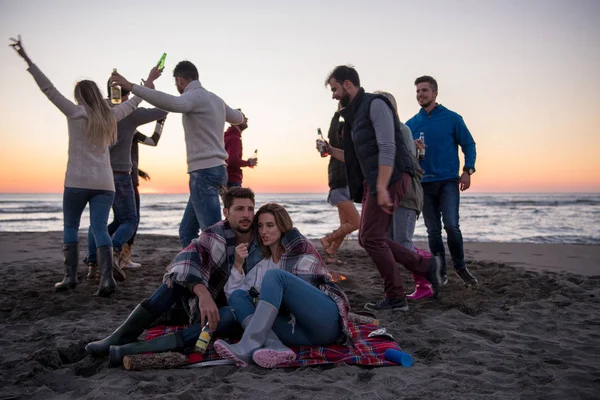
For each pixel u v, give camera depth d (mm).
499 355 2889
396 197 3830
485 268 6258
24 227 20125
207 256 2883
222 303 3018
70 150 4281
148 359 2586
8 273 5754
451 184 4781
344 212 5941
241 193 2891
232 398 2205
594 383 2463
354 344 2834
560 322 3682
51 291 4621
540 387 2379
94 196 4406
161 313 2859
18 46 3900
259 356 2580
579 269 6219
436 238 4938
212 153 4121
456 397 2248
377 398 2219
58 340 3145
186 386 2361
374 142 3730
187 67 4207
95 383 2422
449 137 4762
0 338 3258
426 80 4801
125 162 4988
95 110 4184
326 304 2762
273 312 2662
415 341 3164
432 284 4316
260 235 2922
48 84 4051
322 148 4465
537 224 19031
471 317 3844
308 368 2604
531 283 5148
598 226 17781
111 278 4395
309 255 2908
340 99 3896
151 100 3752
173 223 21422
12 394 2287
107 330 3389
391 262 3930
